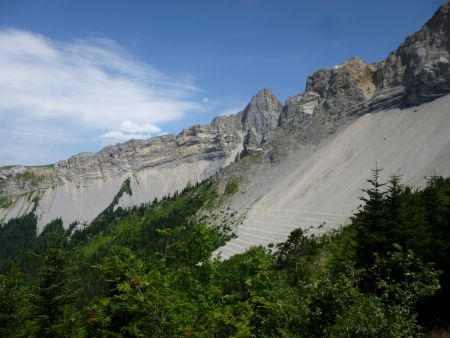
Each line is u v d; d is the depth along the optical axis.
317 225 146.25
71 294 31.73
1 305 25.73
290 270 50.94
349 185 170.88
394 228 27.91
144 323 12.95
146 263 15.12
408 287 14.30
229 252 154.50
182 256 16.66
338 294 13.77
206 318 13.40
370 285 20.03
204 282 15.84
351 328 12.21
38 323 28.53
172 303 13.01
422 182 132.88
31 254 34.09
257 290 15.66
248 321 14.06
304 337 15.40
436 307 22.66
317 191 184.75
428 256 26.39
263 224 178.25
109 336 14.60
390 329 11.86
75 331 21.77
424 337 18.64
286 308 15.67
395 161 167.38
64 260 32.50
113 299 14.78
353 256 28.16
